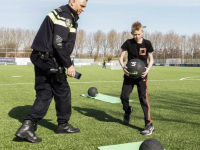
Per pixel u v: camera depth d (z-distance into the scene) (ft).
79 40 264.93
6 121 15.20
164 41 263.70
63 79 11.66
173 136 12.60
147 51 13.78
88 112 18.25
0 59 176.96
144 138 12.19
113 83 41.81
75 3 11.42
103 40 273.33
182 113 18.16
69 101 12.62
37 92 11.97
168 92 29.96
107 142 11.50
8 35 247.29
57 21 11.05
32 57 11.62
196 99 24.70
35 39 11.55
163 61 204.64
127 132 13.19
